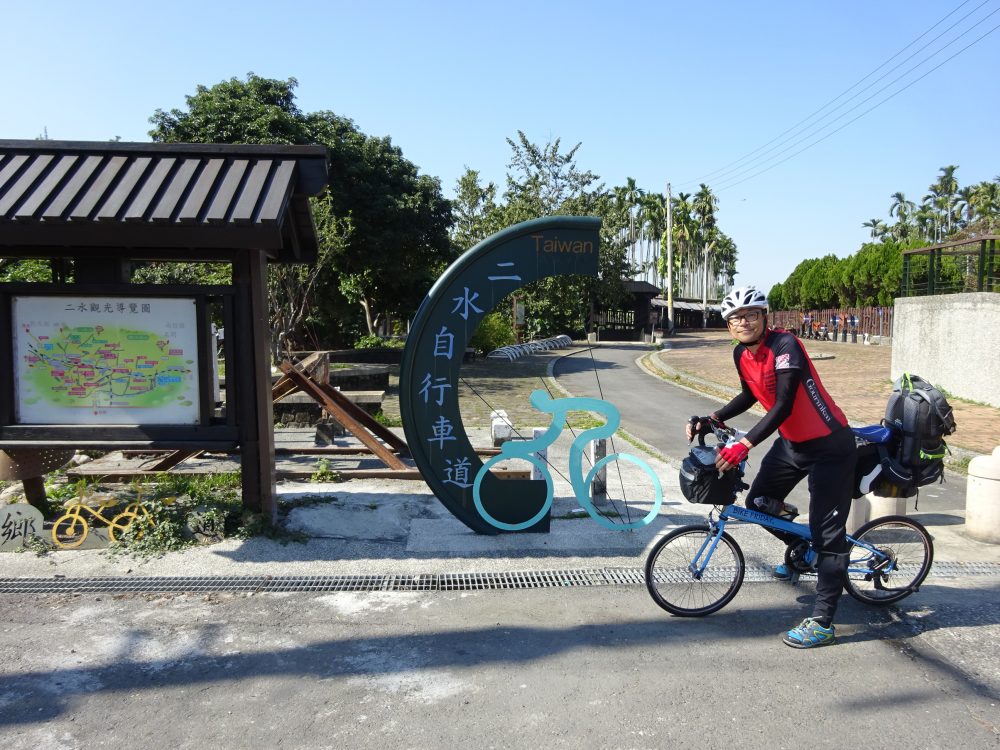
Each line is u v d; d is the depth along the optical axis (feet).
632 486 24.73
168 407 17.12
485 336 89.76
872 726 10.39
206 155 16.88
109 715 10.48
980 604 14.76
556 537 18.21
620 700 11.03
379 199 73.82
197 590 14.87
